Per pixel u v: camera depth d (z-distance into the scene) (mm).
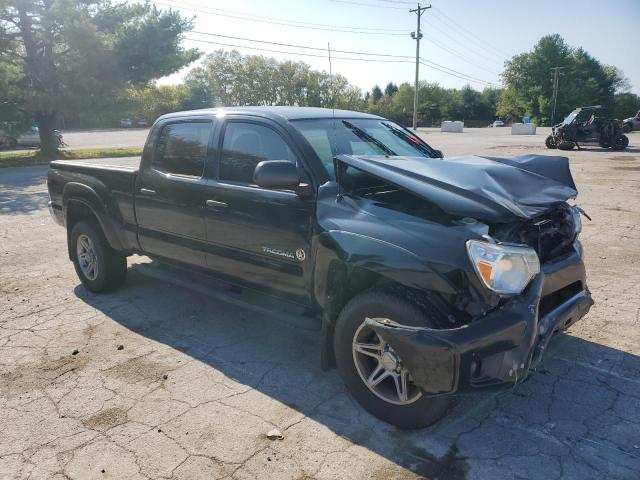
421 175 3102
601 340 4215
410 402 3043
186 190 4305
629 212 9289
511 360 2781
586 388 3541
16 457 2906
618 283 5531
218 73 59062
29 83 21188
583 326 4473
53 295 5453
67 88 20578
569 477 2717
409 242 2938
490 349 2715
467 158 3771
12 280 5957
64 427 3180
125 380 3729
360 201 3295
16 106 20875
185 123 4504
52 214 5832
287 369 3879
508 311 2801
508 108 96125
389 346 2959
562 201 3152
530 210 2916
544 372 3752
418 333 2764
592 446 2957
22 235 8203
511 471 2768
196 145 4371
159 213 4605
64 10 19656
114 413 3324
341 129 4082
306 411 3338
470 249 2766
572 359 3924
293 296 3750
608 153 21812
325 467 2812
